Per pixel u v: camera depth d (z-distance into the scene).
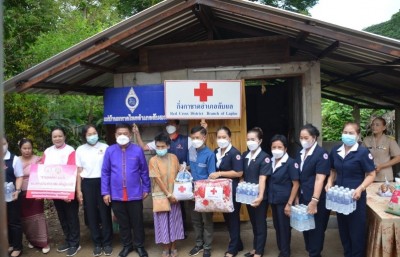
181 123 5.23
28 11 7.97
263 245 4.05
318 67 4.98
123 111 5.08
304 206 3.71
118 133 4.19
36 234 4.63
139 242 4.30
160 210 4.07
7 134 7.43
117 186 4.20
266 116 8.09
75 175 4.33
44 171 4.34
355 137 3.50
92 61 4.78
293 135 6.52
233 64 5.09
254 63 5.06
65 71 4.64
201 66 5.14
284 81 7.93
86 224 5.45
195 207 3.97
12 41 7.66
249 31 5.21
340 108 11.55
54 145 4.52
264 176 3.92
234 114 4.86
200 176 4.16
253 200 3.89
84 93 6.59
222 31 5.76
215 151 4.32
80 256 4.46
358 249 3.55
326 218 3.80
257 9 3.92
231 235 4.21
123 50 4.85
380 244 3.31
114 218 4.99
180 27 5.02
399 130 8.30
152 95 4.96
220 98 4.85
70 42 9.66
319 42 4.62
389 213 3.39
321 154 3.67
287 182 3.89
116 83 5.30
